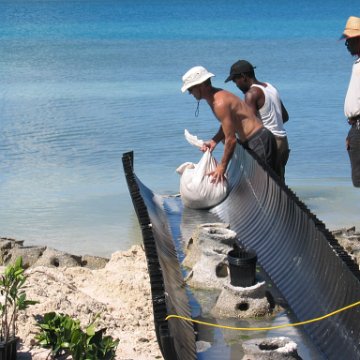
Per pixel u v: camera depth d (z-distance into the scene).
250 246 8.07
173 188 12.28
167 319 4.90
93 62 32.53
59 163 14.09
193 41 44.75
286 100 21.62
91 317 6.38
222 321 6.43
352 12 83.81
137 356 5.77
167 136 16.45
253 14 80.81
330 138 16.20
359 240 9.39
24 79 26.70
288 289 6.86
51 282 7.18
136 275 7.49
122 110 19.81
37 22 64.06
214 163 9.66
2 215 11.04
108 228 10.52
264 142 9.06
